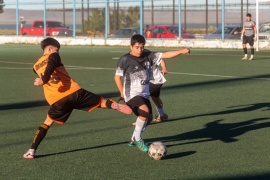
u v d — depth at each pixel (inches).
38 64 334.0
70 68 956.0
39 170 315.6
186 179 296.0
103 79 778.2
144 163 328.5
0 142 385.4
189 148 364.5
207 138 394.9
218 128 430.0
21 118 479.8
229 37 1659.7
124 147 369.4
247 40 1130.7
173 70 906.1
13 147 370.6
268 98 584.4
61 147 369.7
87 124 448.1
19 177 302.4
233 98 584.7
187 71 888.3
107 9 1806.1
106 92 643.5
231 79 766.5
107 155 348.2
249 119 466.6
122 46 1766.7
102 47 1720.0
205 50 1505.9
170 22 2464.3
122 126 440.1
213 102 557.9
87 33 2106.3
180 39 1653.5
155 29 1818.4
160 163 327.9
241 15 1737.2
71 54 1357.0
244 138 393.4
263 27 1610.5
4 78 800.9
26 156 340.2
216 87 678.5
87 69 936.9
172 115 486.6
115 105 334.0
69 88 335.0
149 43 1699.1
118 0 1766.7
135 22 2262.6
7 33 2479.1
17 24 2030.0
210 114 490.9
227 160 332.8
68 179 298.4
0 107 538.6
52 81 334.3
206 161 331.3
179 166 321.1
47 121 343.9
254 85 697.0
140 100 349.7
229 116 480.4
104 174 306.5
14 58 1230.9
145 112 347.3
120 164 326.6
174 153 351.6
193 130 423.5
